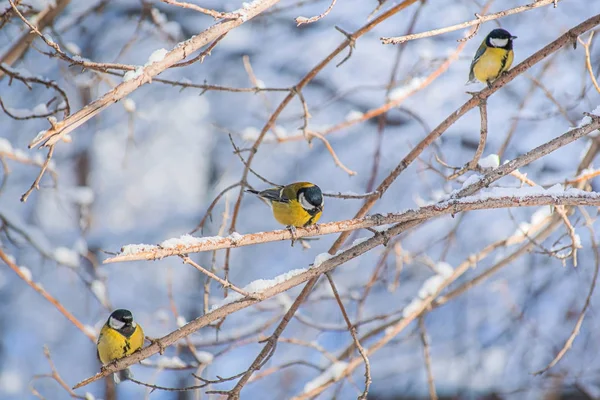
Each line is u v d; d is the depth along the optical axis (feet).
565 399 45.98
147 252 16.25
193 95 57.11
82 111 16.58
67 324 60.64
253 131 33.04
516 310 42.83
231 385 54.34
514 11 18.94
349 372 27.27
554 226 28.89
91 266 55.16
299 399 26.73
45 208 59.21
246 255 59.26
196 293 58.90
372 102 52.49
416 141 51.72
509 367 46.52
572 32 21.61
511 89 49.34
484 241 48.70
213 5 50.70
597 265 25.73
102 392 60.54
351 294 33.58
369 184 31.30
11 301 59.26
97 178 61.57
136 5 50.26
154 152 61.67
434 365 50.01
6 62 28.66
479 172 22.95
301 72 54.70
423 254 38.70
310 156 56.54
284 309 30.58
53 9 29.12
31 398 59.47
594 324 45.32
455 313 49.70
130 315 23.47
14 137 52.01
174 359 26.16
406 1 24.94
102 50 51.83
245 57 28.60
